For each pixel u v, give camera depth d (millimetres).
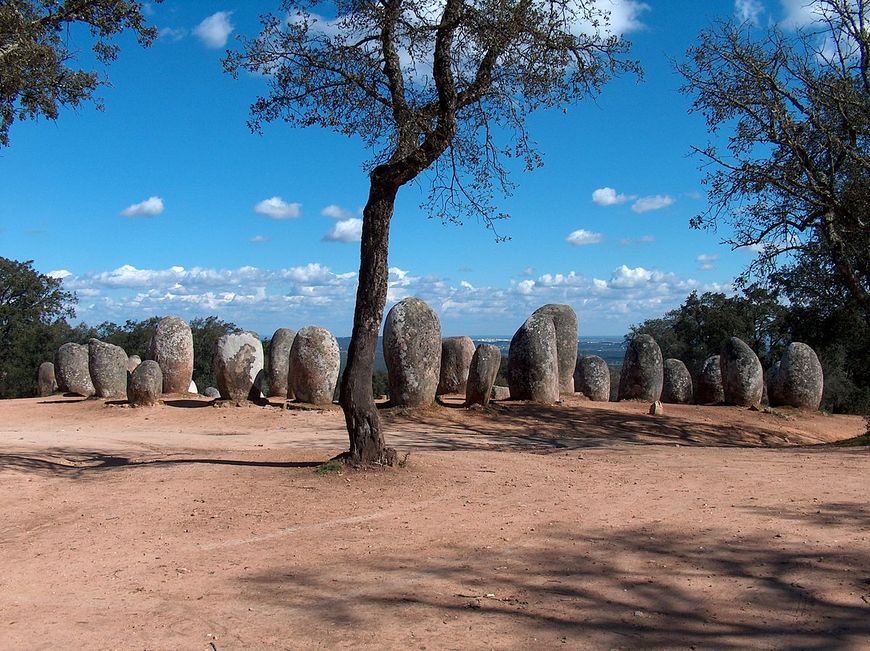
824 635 4789
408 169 10258
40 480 10906
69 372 28812
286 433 17781
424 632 4980
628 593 5652
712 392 26938
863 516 7855
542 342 21547
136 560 6910
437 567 6418
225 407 21438
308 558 6805
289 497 9242
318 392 22141
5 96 12352
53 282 49625
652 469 11398
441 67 10344
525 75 10688
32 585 6250
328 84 11039
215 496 9398
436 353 20672
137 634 5113
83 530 8039
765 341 41250
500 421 19172
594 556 6621
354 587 5953
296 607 5539
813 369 25531
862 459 12383
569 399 23609
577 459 12625
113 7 12617
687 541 7020
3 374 45625
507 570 6281
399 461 10867
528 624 5074
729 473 10867
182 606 5645
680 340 45781
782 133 16719
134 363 30578
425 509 8633
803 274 19500
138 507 8953
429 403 20500
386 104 11078
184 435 17641
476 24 10117
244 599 5762
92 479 10867
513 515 8281
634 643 4730
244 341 22594
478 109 11031
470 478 10445
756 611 5234
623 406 22812
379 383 44844
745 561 6359
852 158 16078
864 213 16266
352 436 10703
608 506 8648
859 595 5469
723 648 4629
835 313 21938
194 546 7320
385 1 10477
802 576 5926
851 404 35625
